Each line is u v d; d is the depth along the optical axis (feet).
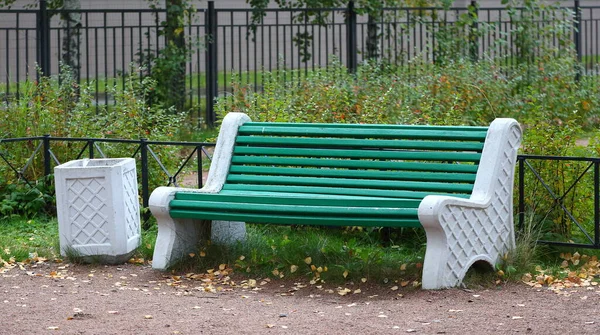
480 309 20.30
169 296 22.16
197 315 20.18
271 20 95.20
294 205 23.09
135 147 33.81
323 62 97.04
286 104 35.06
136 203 26.53
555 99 51.37
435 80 45.37
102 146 33.91
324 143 25.00
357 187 24.20
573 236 26.96
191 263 24.81
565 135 28.12
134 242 26.04
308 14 60.44
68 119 35.32
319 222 22.70
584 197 27.09
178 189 24.73
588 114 52.90
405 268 23.24
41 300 21.52
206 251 25.17
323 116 34.47
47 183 32.40
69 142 33.99
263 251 25.34
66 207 25.52
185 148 44.55
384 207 22.38
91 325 19.25
